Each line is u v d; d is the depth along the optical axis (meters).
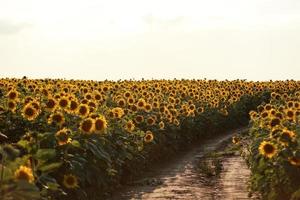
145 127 21.25
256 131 18.75
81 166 11.64
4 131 13.82
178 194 15.12
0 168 7.32
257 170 13.70
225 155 24.11
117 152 15.31
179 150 26.31
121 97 25.11
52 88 27.41
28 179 7.38
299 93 32.91
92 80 42.56
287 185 11.98
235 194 15.05
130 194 14.95
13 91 16.33
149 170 19.77
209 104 34.44
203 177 18.39
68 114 14.34
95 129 12.71
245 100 42.50
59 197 11.31
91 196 12.87
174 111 25.73
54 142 11.48
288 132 12.57
